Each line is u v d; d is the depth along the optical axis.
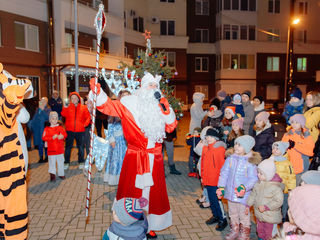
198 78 31.70
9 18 15.70
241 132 4.74
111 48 22.88
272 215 3.46
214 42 31.80
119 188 3.87
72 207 5.04
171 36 29.23
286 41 31.36
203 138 4.65
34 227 4.29
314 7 31.48
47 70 17.70
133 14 25.98
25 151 3.20
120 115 3.66
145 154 3.70
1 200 2.84
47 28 17.55
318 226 1.77
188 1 31.12
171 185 6.25
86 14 18.67
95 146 6.84
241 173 3.77
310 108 4.96
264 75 31.22
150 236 3.94
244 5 30.61
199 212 4.83
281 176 3.95
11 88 2.66
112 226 2.58
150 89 3.67
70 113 7.40
